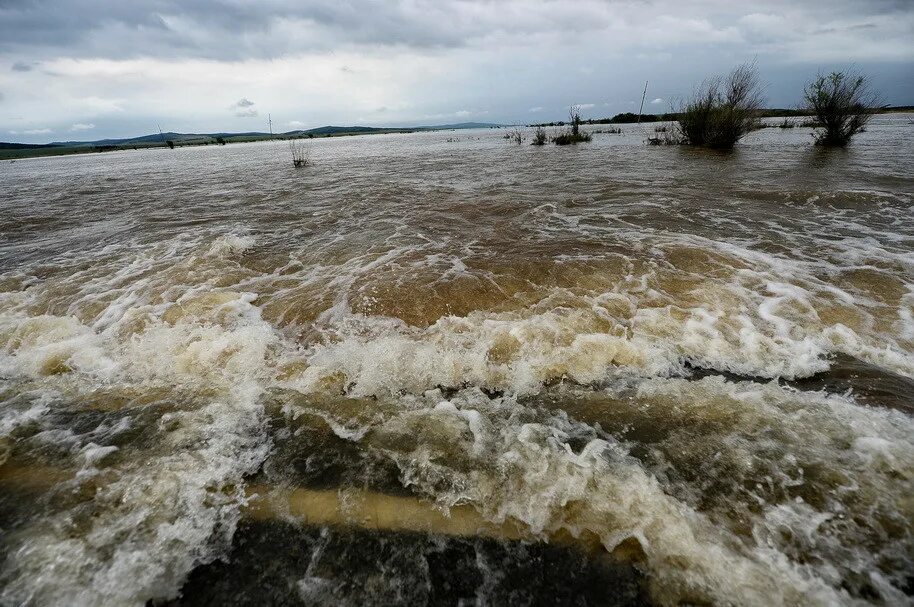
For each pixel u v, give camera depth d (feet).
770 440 8.87
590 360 12.21
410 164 67.00
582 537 7.22
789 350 12.16
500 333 13.67
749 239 21.04
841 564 6.51
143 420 10.37
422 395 11.29
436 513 7.73
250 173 64.03
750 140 74.64
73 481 8.49
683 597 6.24
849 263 17.53
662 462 8.57
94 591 6.48
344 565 6.88
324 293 17.21
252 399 11.10
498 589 6.50
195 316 15.71
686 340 12.86
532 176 45.24
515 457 8.89
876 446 8.41
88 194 47.88
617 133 121.80
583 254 19.89
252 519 7.70
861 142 63.21
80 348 13.69
